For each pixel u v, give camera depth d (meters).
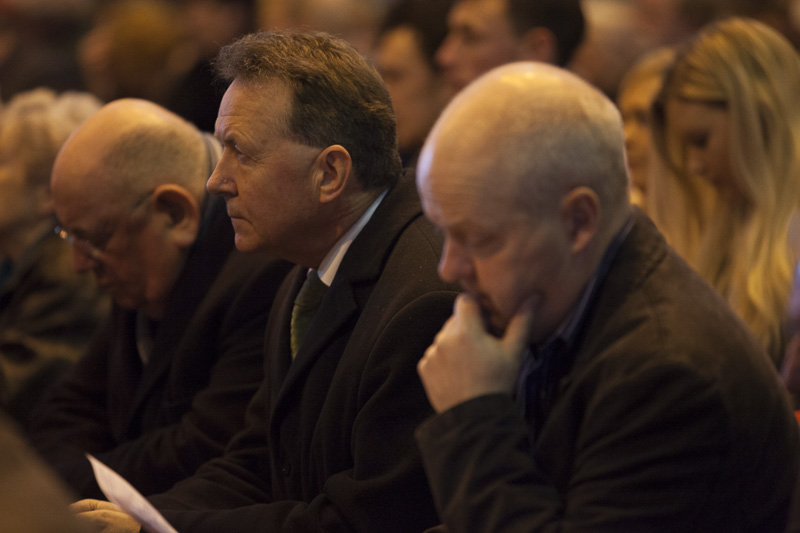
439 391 4.74
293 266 7.68
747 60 8.47
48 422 8.81
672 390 4.40
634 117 10.33
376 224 6.32
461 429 4.57
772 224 8.42
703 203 9.06
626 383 4.46
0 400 9.93
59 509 3.07
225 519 6.34
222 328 7.73
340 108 6.07
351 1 19.09
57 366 10.00
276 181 6.09
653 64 10.49
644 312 4.60
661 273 4.73
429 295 5.90
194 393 7.90
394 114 6.41
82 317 10.18
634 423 4.43
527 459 4.55
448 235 4.64
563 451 4.70
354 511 5.79
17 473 3.07
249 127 6.07
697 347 4.49
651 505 4.38
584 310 4.76
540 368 4.96
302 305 6.67
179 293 7.91
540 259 4.50
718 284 8.77
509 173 4.39
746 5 15.70
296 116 6.02
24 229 10.70
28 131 10.62
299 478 6.46
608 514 4.38
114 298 8.28
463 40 12.83
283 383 6.57
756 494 4.71
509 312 4.66
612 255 4.77
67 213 7.72
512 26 12.48
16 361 10.02
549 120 4.43
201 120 13.77
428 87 13.78
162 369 7.95
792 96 8.51
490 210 4.42
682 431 4.40
